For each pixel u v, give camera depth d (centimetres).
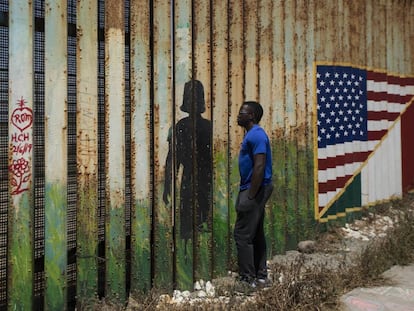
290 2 556
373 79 698
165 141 420
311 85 592
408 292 432
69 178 377
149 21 409
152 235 425
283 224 544
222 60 470
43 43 357
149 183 409
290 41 557
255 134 420
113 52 385
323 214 611
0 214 346
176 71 431
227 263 474
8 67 338
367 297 418
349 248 569
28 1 341
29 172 345
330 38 616
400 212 702
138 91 402
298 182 577
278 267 479
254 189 416
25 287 344
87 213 373
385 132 727
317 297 392
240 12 491
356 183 670
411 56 784
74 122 377
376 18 703
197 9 446
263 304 377
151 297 387
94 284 378
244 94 503
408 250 532
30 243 346
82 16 368
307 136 587
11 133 338
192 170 438
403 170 769
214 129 466
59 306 360
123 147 391
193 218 445
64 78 359
